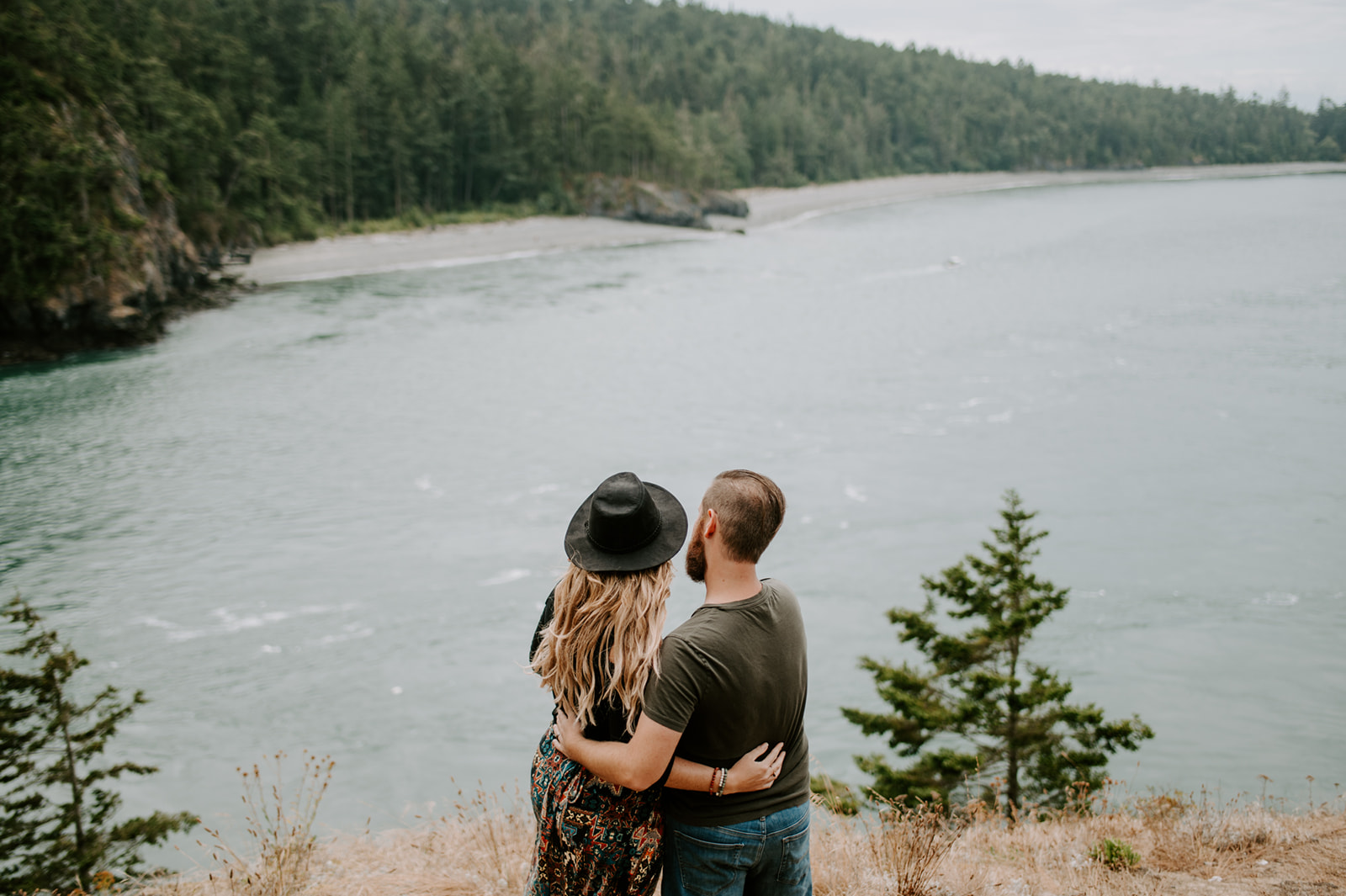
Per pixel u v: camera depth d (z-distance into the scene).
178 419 37.94
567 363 48.41
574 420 38.22
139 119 72.62
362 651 19.62
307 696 17.86
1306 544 25.80
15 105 53.12
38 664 18.48
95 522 26.98
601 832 2.08
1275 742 16.83
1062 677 19.23
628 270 81.38
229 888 4.22
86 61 65.25
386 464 32.53
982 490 30.20
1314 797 14.84
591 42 173.88
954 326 57.66
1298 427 36.09
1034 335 54.41
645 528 1.98
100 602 21.83
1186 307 61.47
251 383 43.69
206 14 100.00
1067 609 22.33
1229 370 44.69
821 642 20.48
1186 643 20.62
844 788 8.96
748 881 2.16
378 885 3.96
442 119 112.50
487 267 82.31
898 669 11.07
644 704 1.94
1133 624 21.53
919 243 102.06
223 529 26.55
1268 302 62.09
